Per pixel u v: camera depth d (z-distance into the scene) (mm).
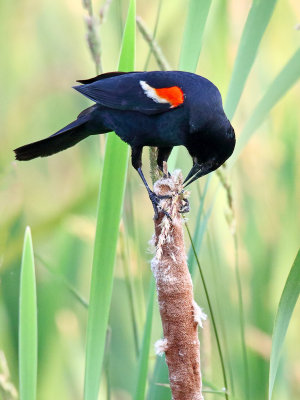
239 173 10688
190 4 7070
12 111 12328
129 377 10500
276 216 10492
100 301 6336
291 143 10734
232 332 9719
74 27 13133
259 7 7117
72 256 10602
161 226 5496
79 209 9672
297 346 10008
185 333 5621
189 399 5680
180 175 6273
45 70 12820
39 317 9883
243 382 9414
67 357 10086
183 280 5621
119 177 6348
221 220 10344
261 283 10016
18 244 9469
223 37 10656
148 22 11930
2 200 9688
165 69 7746
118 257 8141
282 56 11953
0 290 10102
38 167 11727
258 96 11633
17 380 9773
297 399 9477
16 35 12914
